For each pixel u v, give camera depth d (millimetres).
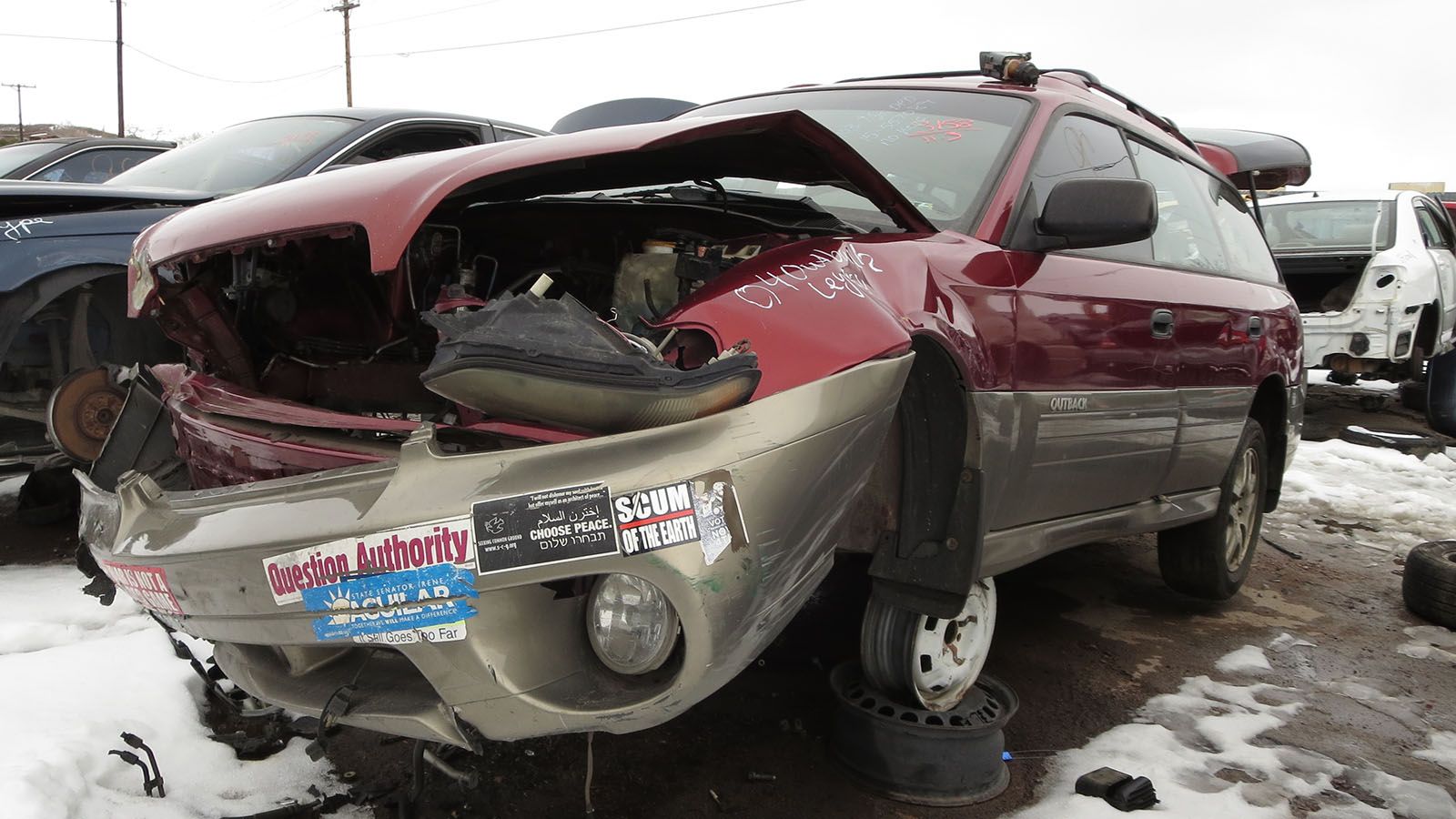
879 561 2619
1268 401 4531
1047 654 3738
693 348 1964
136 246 2561
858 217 2885
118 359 4043
